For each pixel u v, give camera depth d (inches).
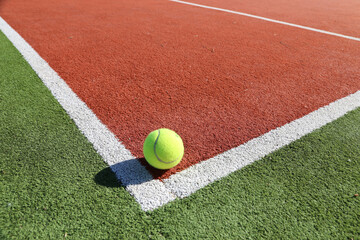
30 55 171.2
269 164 90.0
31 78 141.2
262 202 76.4
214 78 151.5
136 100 125.8
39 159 87.7
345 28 271.7
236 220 71.2
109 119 110.7
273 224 70.7
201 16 300.8
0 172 82.0
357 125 112.8
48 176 81.6
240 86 143.4
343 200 78.0
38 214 70.6
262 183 82.5
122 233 67.0
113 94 130.2
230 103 126.5
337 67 173.6
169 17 289.3
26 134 98.5
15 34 209.5
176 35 227.3
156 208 73.5
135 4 347.3
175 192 78.7
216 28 254.7
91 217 70.4
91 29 233.0
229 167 88.4
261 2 407.8
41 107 115.6
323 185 82.6
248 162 90.7
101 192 77.4
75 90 131.9
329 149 97.8
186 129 106.7
